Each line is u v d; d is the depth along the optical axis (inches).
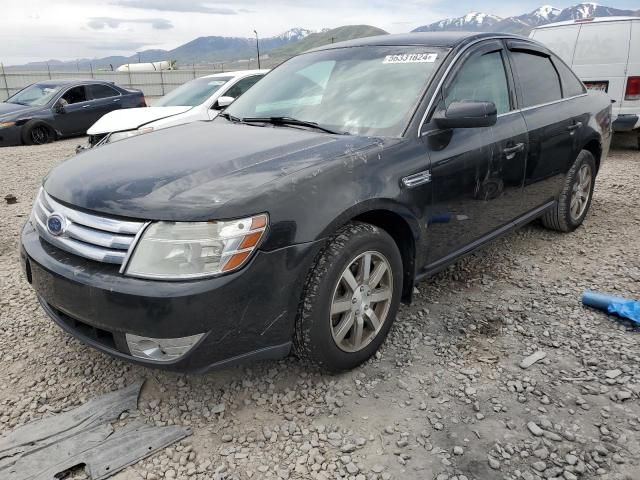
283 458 87.1
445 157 118.0
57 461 86.2
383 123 117.6
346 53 143.0
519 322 128.0
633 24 298.0
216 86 320.2
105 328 88.3
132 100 550.9
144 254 84.8
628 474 81.8
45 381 108.9
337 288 99.3
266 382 106.7
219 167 97.4
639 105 300.5
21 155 413.4
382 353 115.6
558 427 91.9
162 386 106.1
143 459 87.3
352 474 83.2
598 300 131.8
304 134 116.6
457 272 158.2
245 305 87.7
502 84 143.6
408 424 93.8
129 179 95.5
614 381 103.7
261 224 87.3
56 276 91.7
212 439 91.9
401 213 108.4
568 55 319.6
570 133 166.6
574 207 185.2
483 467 83.9
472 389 102.4
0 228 212.7
